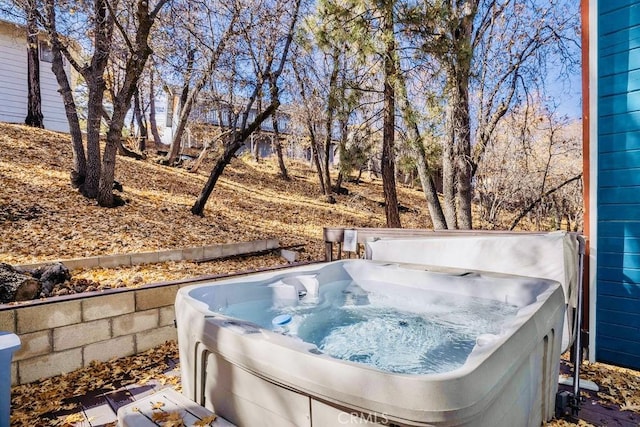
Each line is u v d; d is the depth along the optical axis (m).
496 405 1.35
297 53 7.11
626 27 2.55
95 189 5.66
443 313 2.87
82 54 6.95
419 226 10.00
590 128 2.74
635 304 2.61
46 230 4.33
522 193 7.77
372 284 3.35
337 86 5.32
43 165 6.59
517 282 2.57
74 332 2.59
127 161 9.05
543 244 2.69
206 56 6.96
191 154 13.17
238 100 9.46
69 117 5.79
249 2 6.27
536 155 7.82
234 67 7.07
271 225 7.39
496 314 2.61
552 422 2.00
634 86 2.54
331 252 4.12
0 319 2.30
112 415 2.09
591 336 2.77
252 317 2.74
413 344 2.42
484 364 1.29
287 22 6.50
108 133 5.36
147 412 1.76
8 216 4.45
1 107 9.16
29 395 2.28
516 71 6.78
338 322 2.81
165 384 2.44
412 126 4.94
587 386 2.36
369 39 4.61
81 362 2.62
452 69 4.68
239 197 8.95
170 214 6.05
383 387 1.20
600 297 2.75
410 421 1.15
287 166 15.11
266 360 1.50
